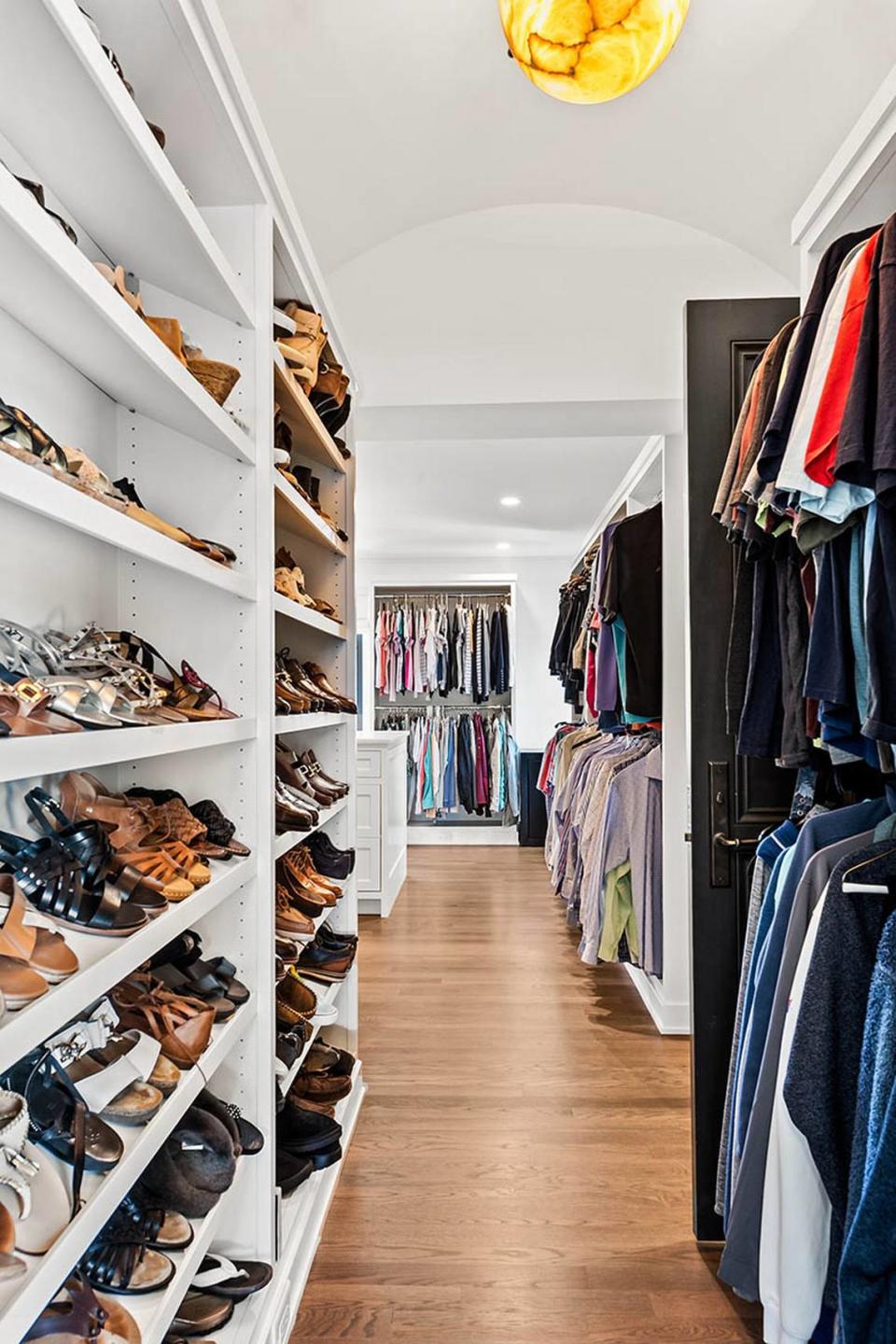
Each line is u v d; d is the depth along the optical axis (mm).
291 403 1794
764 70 1805
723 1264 1438
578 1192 2041
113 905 941
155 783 1501
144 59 1138
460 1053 2861
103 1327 914
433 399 2770
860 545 1203
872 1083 1104
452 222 2658
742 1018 1667
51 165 1061
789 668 1531
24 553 1163
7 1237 714
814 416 1137
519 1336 1569
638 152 2115
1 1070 671
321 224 2293
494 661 7246
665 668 3053
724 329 1997
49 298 954
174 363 1126
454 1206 1979
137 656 1330
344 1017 2486
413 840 7152
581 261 2762
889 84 1208
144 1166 947
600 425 2975
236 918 1464
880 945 1153
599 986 3553
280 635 2529
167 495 1499
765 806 1946
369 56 1749
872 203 1389
